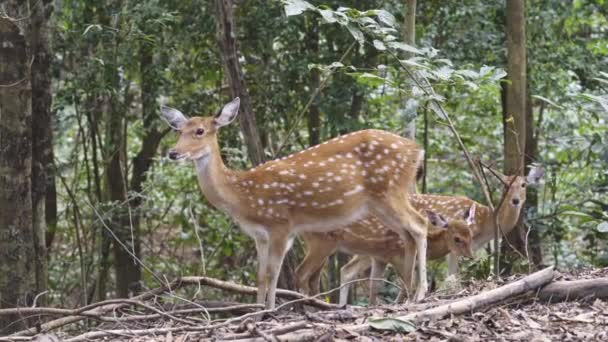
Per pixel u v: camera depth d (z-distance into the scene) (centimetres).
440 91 1120
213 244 1509
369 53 1273
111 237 1360
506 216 1173
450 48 1275
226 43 991
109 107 1305
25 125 952
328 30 1261
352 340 664
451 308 716
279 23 1236
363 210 959
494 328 694
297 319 739
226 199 913
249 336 670
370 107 1459
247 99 1002
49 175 1100
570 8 1341
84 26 1226
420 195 1174
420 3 1298
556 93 1330
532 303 759
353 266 1152
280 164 935
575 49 1348
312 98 1128
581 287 758
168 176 1484
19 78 947
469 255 1080
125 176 1356
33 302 916
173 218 1625
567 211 1150
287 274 1009
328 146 954
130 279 1431
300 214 931
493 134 1644
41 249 1027
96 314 802
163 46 1280
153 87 1340
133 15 1188
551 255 1453
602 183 1310
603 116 1116
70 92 1246
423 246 952
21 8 950
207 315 799
